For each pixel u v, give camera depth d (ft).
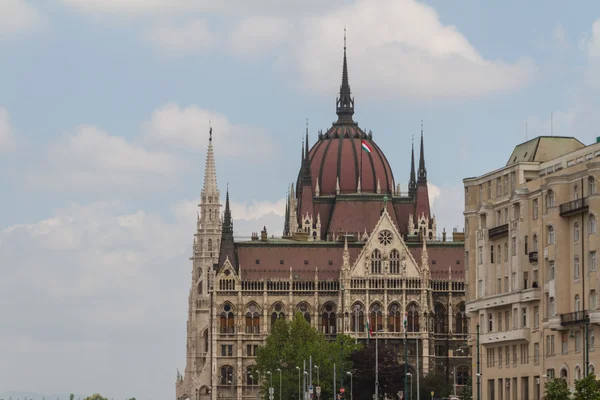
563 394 633.61
